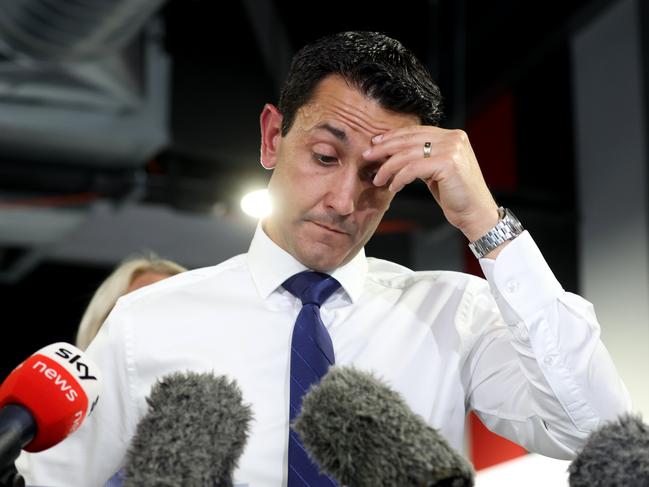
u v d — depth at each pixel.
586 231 4.21
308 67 1.05
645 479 0.68
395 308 1.17
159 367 1.11
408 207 3.94
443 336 1.15
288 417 1.06
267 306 1.14
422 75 1.07
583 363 1.00
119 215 4.53
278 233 1.15
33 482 1.10
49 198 3.69
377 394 0.70
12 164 3.49
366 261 1.22
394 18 3.89
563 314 1.01
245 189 3.69
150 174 3.65
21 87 3.02
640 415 0.76
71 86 3.05
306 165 1.02
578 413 1.00
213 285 1.17
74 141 3.38
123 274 1.87
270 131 1.16
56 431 0.77
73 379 0.79
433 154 1.00
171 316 1.14
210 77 3.54
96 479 1.10
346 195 1.00
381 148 1.00
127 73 3.12
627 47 4.01
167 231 4.65
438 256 4.76
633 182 3.94
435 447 0.66
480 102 4.01
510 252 1.02
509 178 4.39
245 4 3.58
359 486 0.67
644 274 3.85
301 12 3.80
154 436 0.73
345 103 1.01
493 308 1.18
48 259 4.69
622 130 4.03
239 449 0.75
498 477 3.15
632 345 3.89
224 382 0.77
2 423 0.75
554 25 3.63
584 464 0.70
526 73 4.09
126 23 2.50
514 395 1.09
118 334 1.12
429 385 1.12
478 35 3.87
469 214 1.02
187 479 0.71
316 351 1.05
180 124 3.44
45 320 4.75
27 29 2.46
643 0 3.92
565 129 4.32
